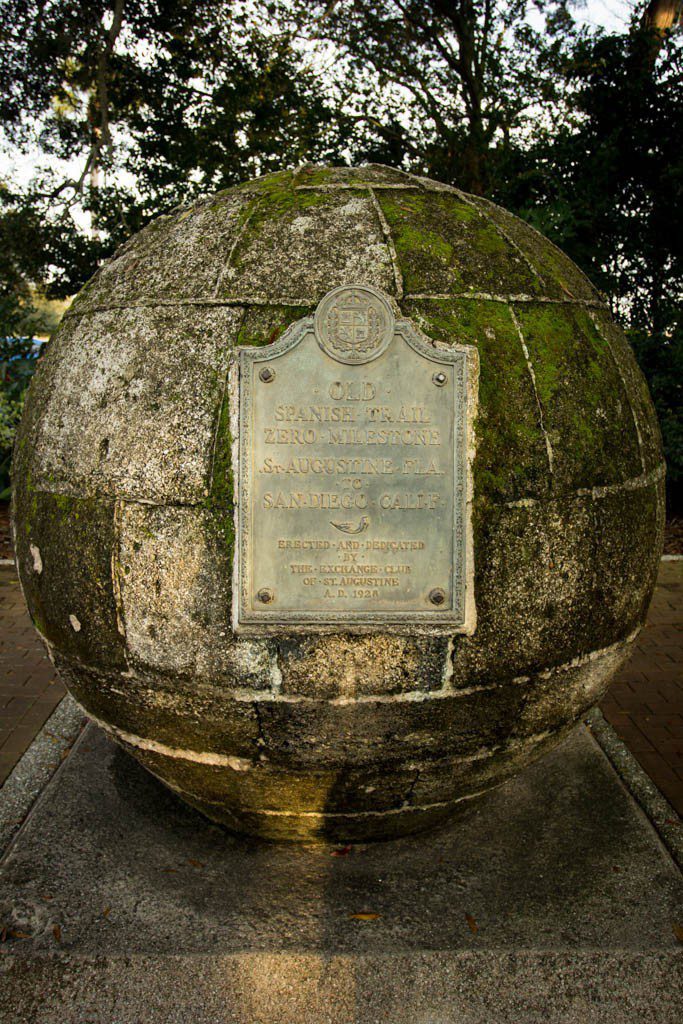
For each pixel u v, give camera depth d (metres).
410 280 2.29
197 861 2.80
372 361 2.22
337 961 2.36
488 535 2.27
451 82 12.00
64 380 2.49
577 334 2.47
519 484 2.28
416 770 2.52
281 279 2.28
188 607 2.29
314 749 2.41
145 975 2.32
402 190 2.50
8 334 8.94
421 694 2.33
